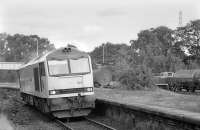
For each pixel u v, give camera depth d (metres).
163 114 12.16
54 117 18.61
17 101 32.34
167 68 66.25
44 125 16.48
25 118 19.14
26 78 24.38
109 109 18.06
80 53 18.34
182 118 10.96
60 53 18.06
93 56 108.75
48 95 17.39
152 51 75.25
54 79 17.53
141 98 21.88
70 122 17.36
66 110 17.69
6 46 126.00
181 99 20.00
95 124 16.02
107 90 33.38
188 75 40.56
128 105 15.11
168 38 88.75
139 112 14.46
